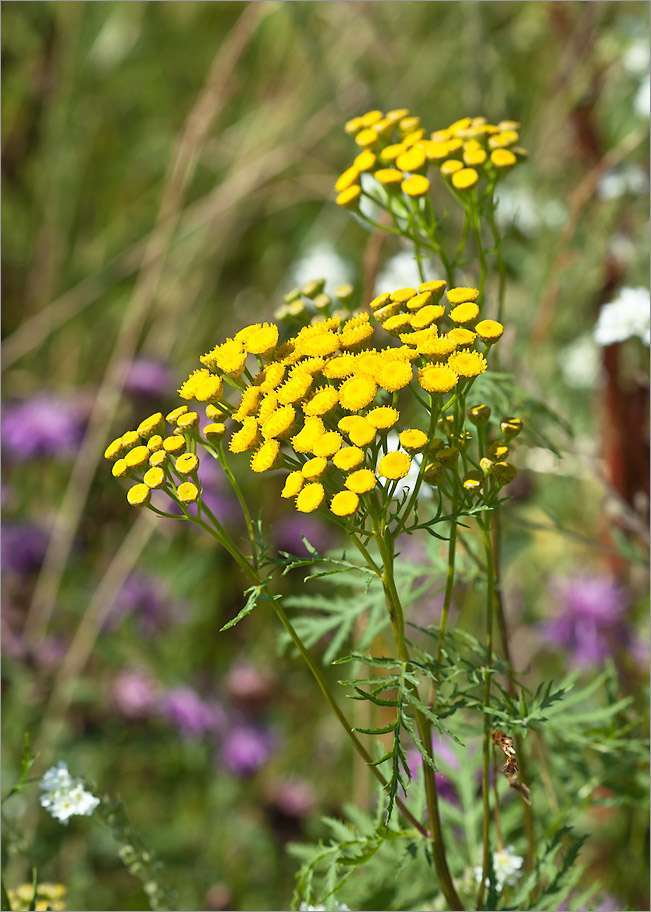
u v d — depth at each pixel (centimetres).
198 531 424
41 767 371
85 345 507
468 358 159
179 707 393
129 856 216
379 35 441
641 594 356
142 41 533
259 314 493
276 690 408
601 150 390
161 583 421
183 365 490
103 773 385
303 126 468
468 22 407
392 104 439
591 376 375
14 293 545
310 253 469
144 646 412
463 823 224
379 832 177
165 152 537
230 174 477
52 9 529
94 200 535
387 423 155
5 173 549
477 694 235
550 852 196
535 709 175
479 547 238
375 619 213
